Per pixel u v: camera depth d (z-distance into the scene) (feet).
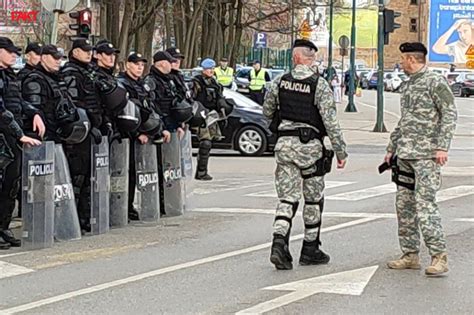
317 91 30.12
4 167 34.06
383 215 43.57
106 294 27.86
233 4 159.02
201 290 28.32
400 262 31.37
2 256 33.78
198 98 56.49
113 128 39.09
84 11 61.72
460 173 61.77
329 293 27.84
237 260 33.06
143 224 41.60
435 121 29.63
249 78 106.32
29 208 34.99
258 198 50.37
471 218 42.55
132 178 41.96
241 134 75.82
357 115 139.85
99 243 36.55
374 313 25.54
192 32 141.18
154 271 31.17
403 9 359.46
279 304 26.48
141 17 110.93
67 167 37.09
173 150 43.86
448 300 27.02
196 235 38.45
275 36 231.30
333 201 48.37
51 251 34.81
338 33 254.68
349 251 34.68
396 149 30.66
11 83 34.45
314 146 30.45
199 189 54.44
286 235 31.09
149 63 117.08
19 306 26.40
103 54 38.19
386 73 277.03
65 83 36.65
